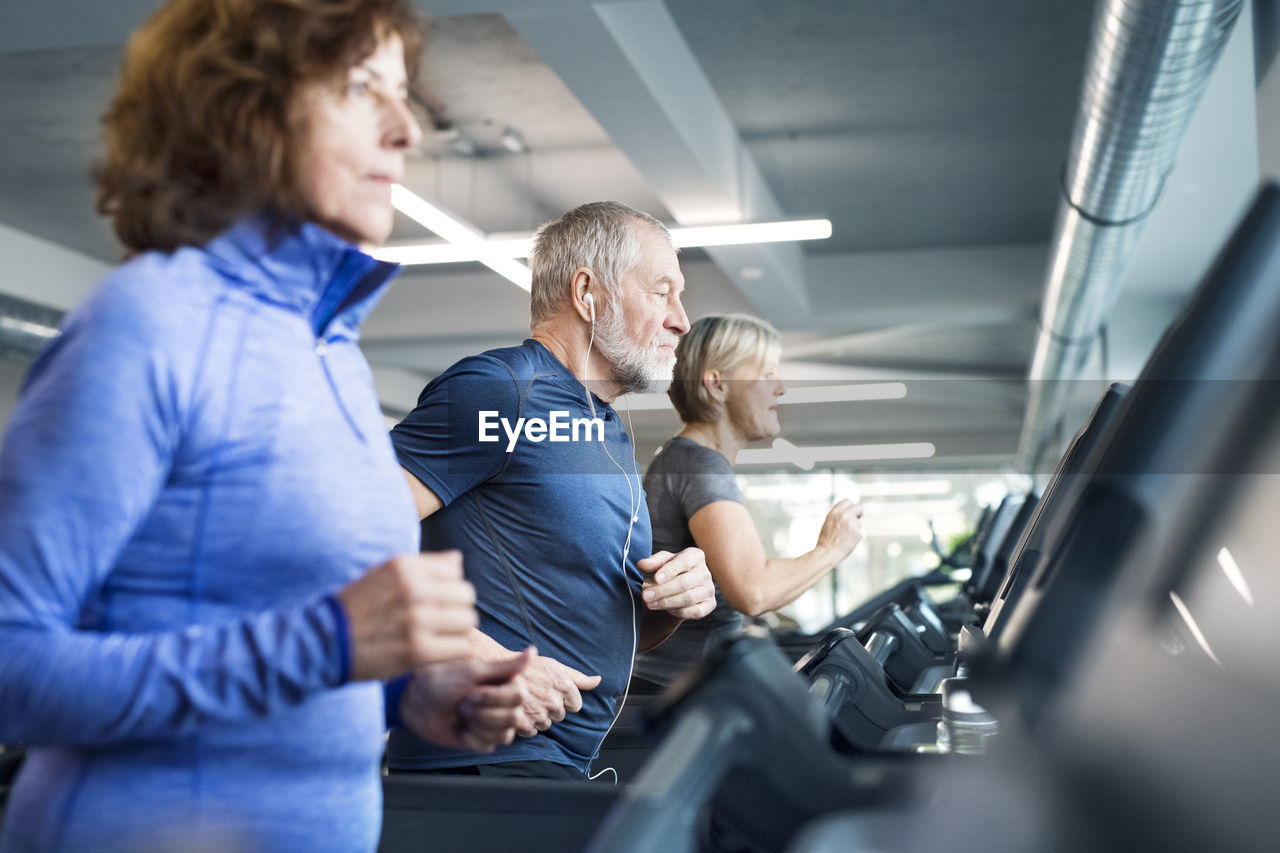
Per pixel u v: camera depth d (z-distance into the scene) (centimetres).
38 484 60
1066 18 480
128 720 60
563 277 146
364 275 78
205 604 67
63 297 806
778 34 498
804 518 1145
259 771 69
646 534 146
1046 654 61
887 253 849
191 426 66
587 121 598
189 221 69
